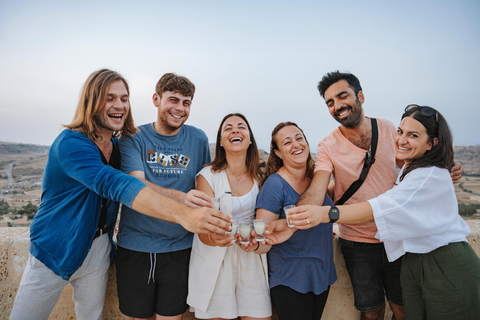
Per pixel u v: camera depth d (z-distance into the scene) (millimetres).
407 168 1764
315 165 2242
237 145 2074
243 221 2061
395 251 1780
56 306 2305
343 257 2369
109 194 1539
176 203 1540
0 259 2289
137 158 2059
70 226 1683
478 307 1541
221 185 2088
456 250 1591
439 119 1656
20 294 1716
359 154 2184
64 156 1620
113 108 1806
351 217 1700
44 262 1661
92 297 1950
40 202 1813
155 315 2178
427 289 1629
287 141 2035
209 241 1880
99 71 1810
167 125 2160
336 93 2176
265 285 1969
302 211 1709
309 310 1863
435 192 1631
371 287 2131
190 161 2252
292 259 1883
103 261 1964
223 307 1922
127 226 2035
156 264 1979
